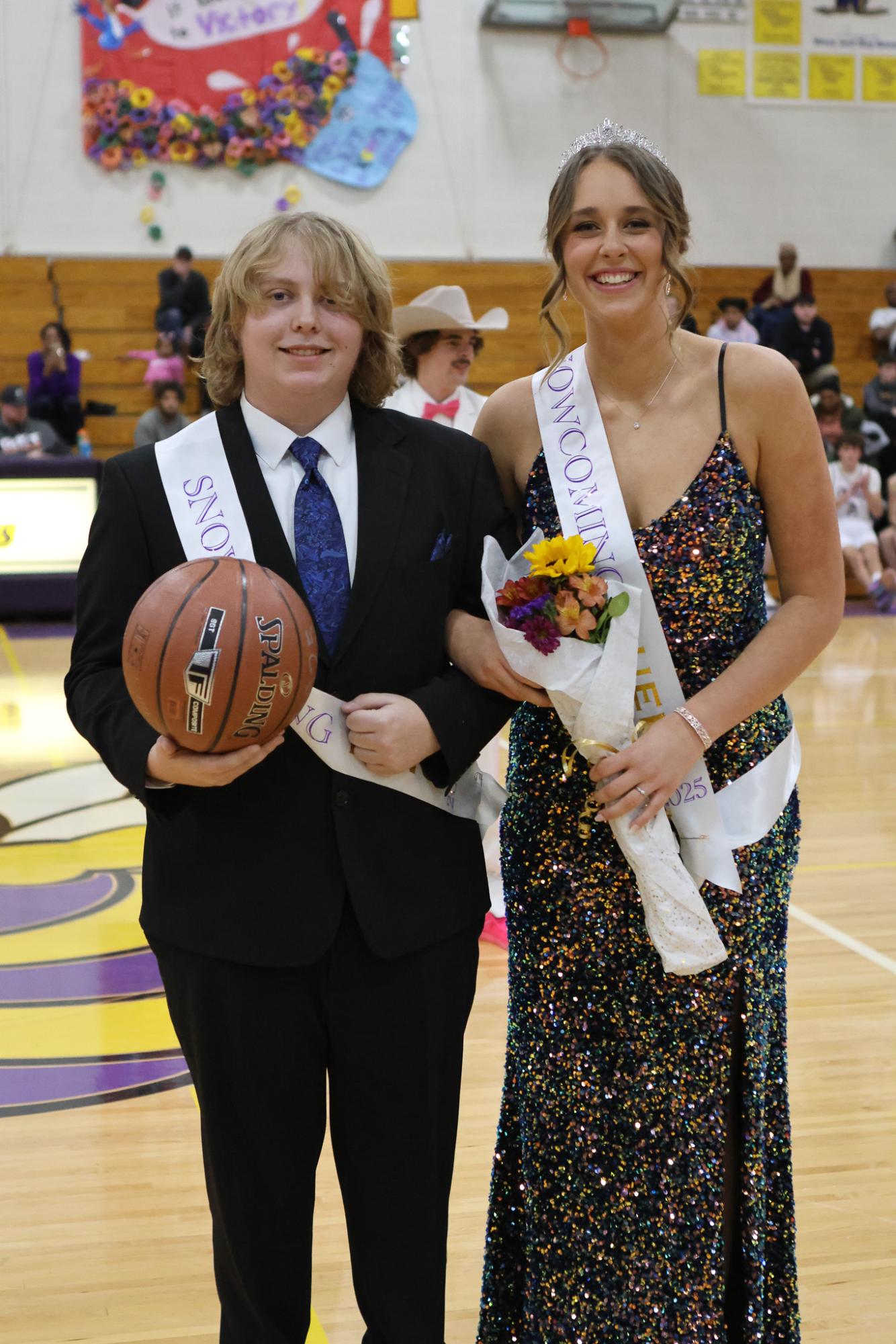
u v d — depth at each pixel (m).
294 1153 1.83
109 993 3.71
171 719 1.62
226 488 1.83
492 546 1.85
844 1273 2.43
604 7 12.76
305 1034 1.82
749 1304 1.91
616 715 1.79
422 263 12.84
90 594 1.85
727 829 1.90
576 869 1.93
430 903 1.83
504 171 13.04
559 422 1.96
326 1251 2.53
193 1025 1.81
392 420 1.92
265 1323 1.82
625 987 1.92
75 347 12.47
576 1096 1.94
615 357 1.92
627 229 1.82
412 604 1.83
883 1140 2.94
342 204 12.92
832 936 4.19
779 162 13.42
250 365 1.82
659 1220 1.91
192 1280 2.42
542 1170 1.96
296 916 1.77
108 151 12.49
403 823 1.82
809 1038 3.46
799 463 1.89
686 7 13.05
